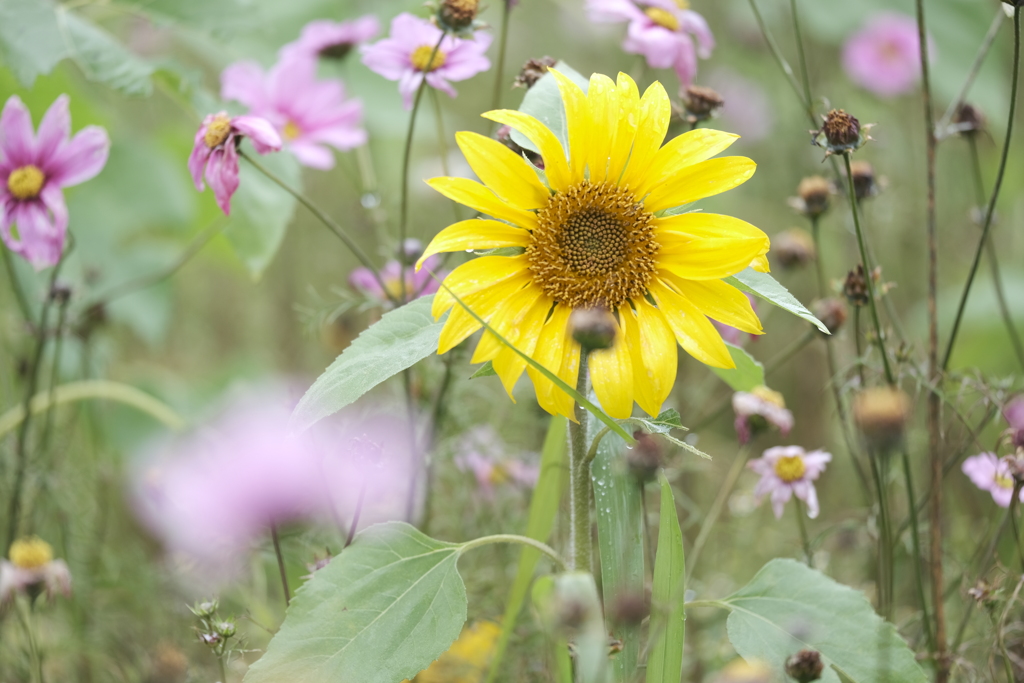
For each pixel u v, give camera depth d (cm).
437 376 158
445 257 150
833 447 200
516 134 137
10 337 185
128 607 166
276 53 208
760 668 136
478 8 145
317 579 135
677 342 133
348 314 179
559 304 133
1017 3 140
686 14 161
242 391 201
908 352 148
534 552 142
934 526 148
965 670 148
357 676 133
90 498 175
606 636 133
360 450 140
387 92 209
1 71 175
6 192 152
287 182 166
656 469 131
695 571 170
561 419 142
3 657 158
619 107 133
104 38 162
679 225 133
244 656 157
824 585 139
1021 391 159
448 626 134
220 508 147
